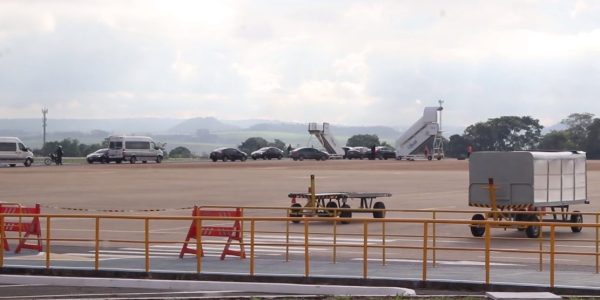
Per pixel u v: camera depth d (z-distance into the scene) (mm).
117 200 48344
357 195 36656
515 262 23062
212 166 91375
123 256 23969
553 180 31453
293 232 30625
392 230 32719
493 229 32250
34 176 69250
